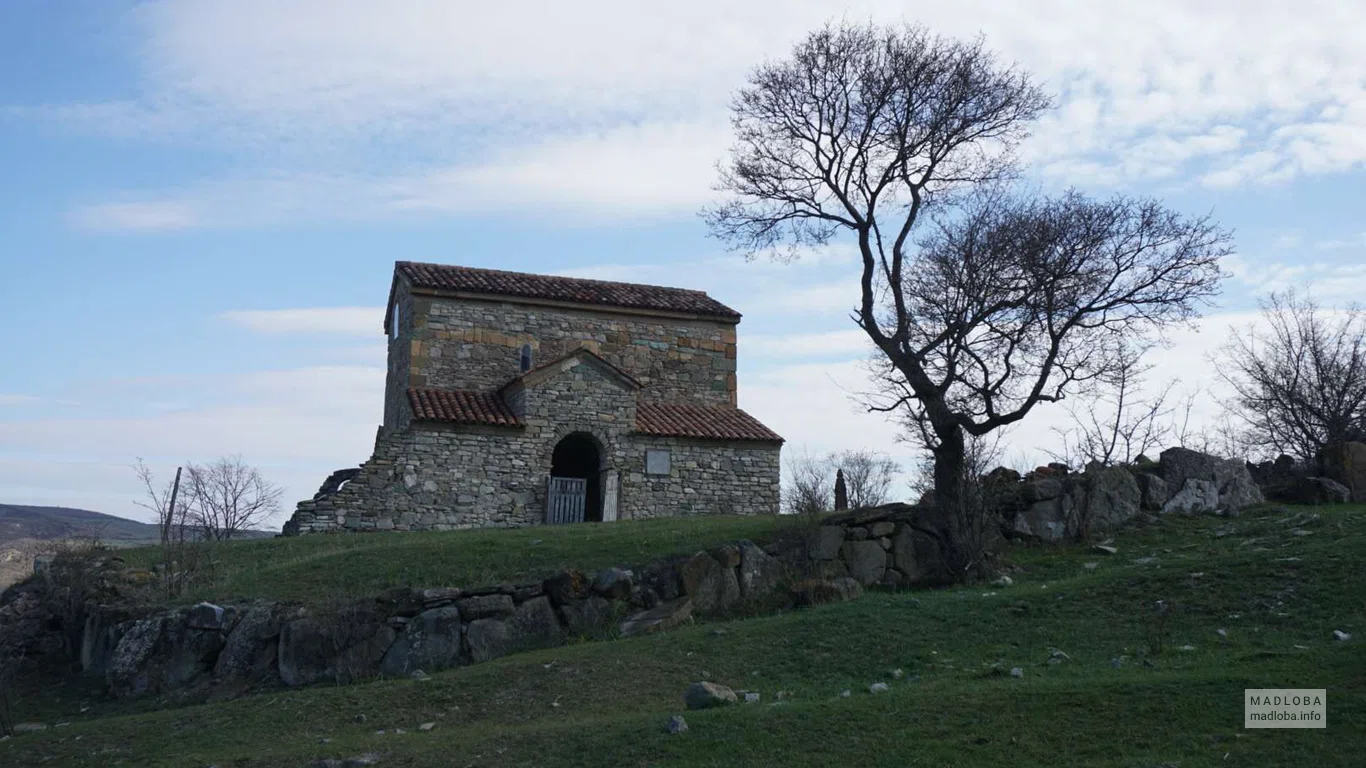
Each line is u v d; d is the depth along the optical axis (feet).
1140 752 37.73
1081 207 89.20
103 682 70.08
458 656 65.21
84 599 76.28
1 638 73.87
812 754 40.37
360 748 46.65
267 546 88.33
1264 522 80.64
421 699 55.01
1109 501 84.48
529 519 108.78
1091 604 60.29
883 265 89.86
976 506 79.25
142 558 84.94
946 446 81.10
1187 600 58.70
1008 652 54.08
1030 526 83.46
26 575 89.66
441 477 106.83
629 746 43.11
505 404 114.62
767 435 119.34
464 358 117.91
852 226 91.30
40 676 73.26
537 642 66.59
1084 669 49.01
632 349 125.18
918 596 69.15
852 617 62.34
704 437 116.37
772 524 83.51
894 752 39.75
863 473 135.95
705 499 115.96
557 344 122.11
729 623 66.08
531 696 53.72
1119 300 87.04
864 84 91.30
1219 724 39.19
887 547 78.59
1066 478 85.76
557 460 122.11
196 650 67.05
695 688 48.78
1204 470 87.40
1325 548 64.13
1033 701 43.16
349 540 89.04
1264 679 42.91
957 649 55.67
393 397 127.75
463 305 118.93
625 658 58.44
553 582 69.00
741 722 44.19
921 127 90.48
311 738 50.72
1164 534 81.76
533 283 125.49
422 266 124.26
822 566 76.64
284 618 66.28
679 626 66.90
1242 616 55.47
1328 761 35.53
